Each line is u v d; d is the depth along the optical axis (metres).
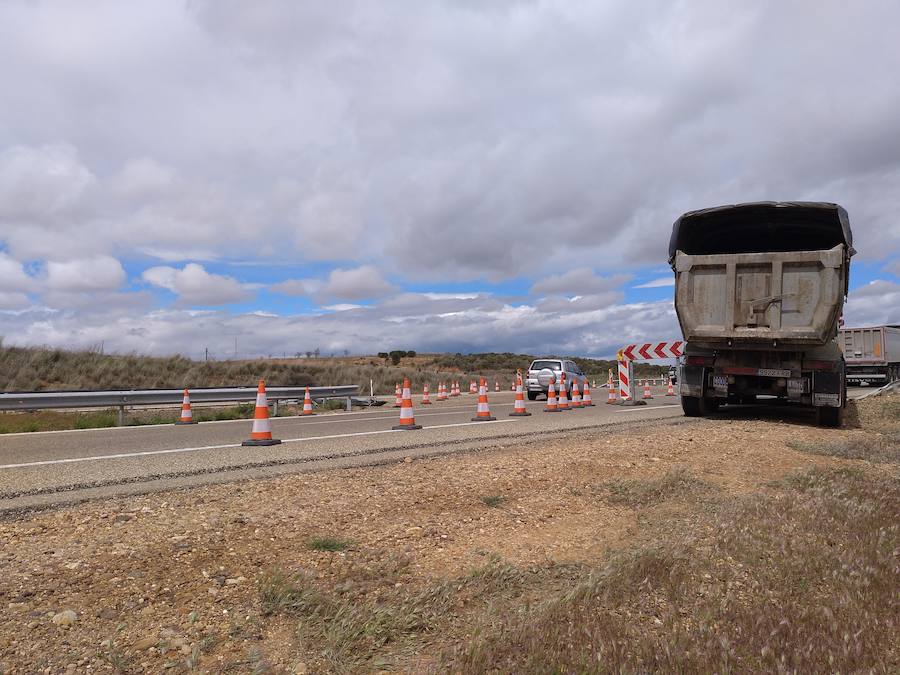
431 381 40.28
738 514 5.02
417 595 3.35
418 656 2.82
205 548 4.12
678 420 13.48
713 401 14.94
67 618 3.03
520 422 13.69
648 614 3.25
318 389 20.59
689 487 6.26
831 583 3.70
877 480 6.61
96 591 3.39
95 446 9.89
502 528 4.84
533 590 3.63
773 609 3.27
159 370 29.31
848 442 9.59
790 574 3.79
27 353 26.45
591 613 3.13
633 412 16.73
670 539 4.41
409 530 4.66
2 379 23.31
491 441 9.99
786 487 6.41
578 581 3.71
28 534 4.44
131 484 6.43
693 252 13.36
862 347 30.86
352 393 22.03
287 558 3.97
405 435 10.98
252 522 4.77
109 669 2.62
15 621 3.01
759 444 9.52
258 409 9.81
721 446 9.17
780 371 12.22
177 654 2.76
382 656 2.81
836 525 4.77
